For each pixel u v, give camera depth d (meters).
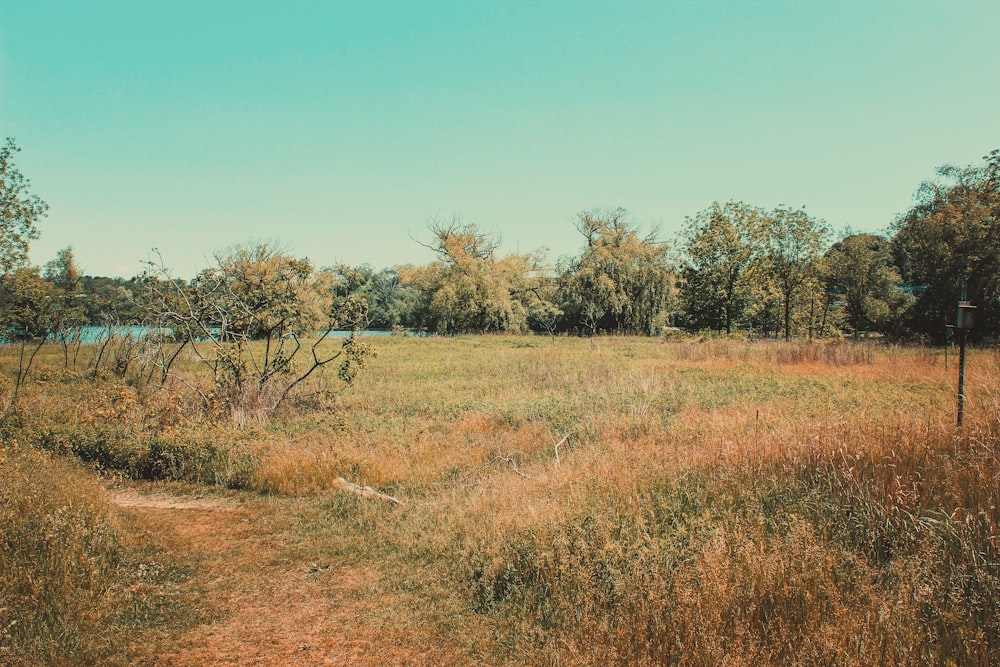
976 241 37.66
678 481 7.50
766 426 10.16
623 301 51.22
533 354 30.72
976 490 6.03
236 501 9.19
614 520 6.58
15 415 12.52
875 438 7.61
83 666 4.70
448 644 5.09
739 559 5.25
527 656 4.79
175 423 12.59
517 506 7.52
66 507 6.85
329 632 5.32
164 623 5.45
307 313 16.97
